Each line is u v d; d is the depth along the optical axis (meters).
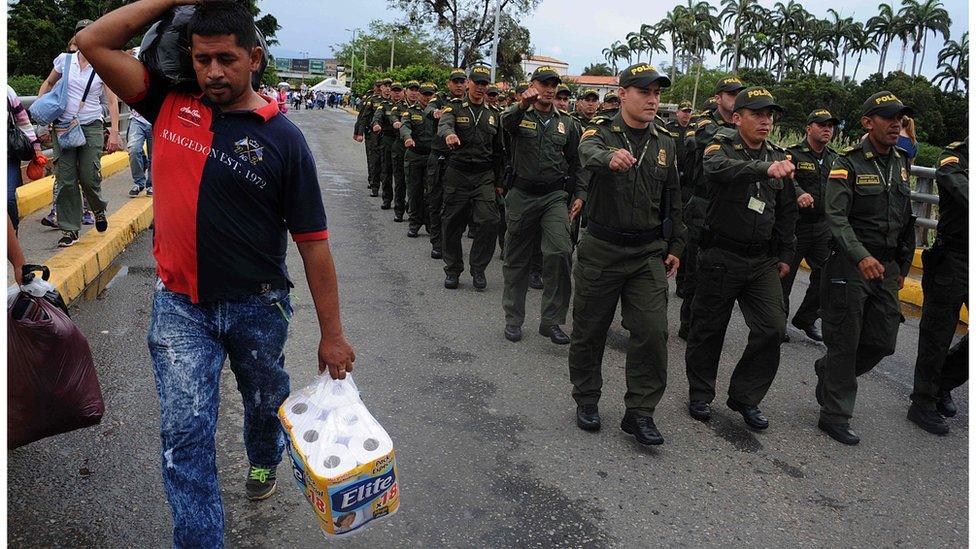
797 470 3.66
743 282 3.96
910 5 76.50
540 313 5.86
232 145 2.27
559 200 5.24
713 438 3.95
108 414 3.63
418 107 8.67
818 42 82.88
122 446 3.35
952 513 3.35
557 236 5.15
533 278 6.93
